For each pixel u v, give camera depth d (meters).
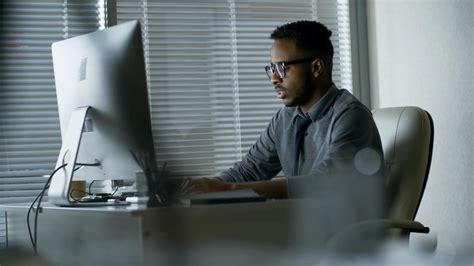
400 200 2.22
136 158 1.81
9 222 2.34
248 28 3.44
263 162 2.66
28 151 3.25
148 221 1.64
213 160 3.34
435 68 2.96
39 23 3.28
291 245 1.79
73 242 1.92
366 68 3.51
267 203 1.75
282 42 2.47
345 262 1.96
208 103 3.37
